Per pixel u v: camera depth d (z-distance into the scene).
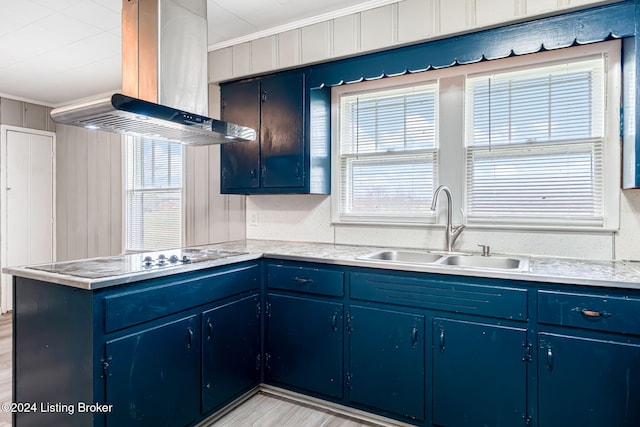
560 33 1.98
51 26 2.71
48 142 4.68
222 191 3.06
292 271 2.31
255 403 2.30
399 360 1.99
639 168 1.77
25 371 1.78
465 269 1.82
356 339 2.11
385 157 2.75
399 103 2.69
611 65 2.07
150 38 2.01
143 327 1.70
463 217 2.46
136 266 1.84
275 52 2.80
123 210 4.16
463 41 2.21
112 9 2.47
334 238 2.91
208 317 2.03
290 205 3.10
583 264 1.94
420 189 2.62
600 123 2.12
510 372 1.74
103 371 1.54
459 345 1.84
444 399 1.88
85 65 3.44
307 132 2.69
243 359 2.28
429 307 1.91
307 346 2.26
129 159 4.16
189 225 3.67
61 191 4.71
